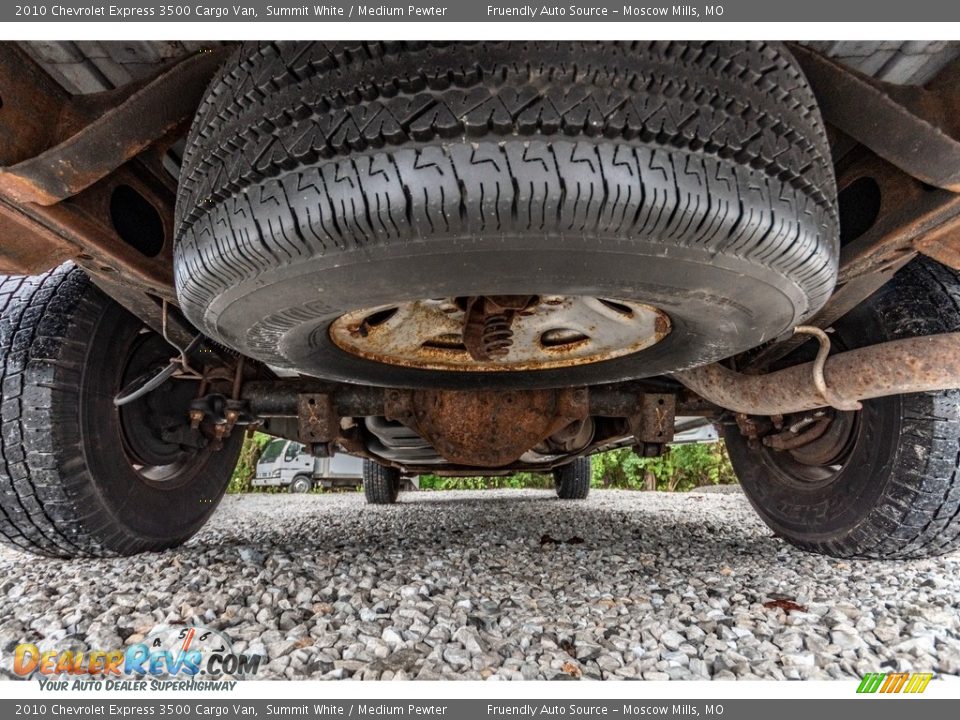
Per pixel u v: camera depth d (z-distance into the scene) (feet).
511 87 2.74
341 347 5.22
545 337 5.91
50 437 5.66
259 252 3.09
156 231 4.68
